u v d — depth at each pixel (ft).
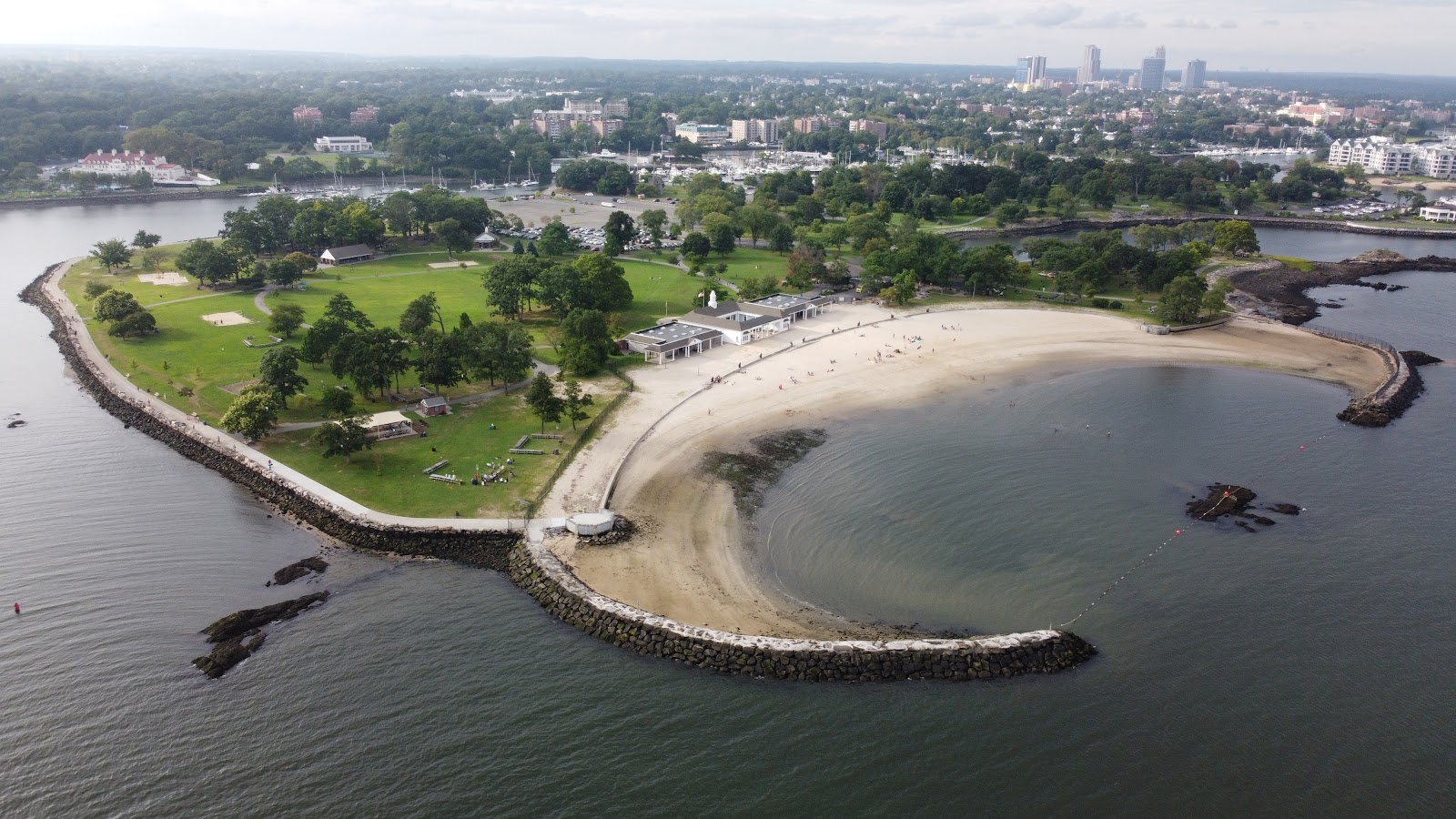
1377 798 311.47
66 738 329.52
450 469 544.62
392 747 327.47
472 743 330.75
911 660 375.86
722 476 549.95
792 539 480.23
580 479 534.78
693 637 386.52
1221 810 305.53
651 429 611.47
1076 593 433.48
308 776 313.53
